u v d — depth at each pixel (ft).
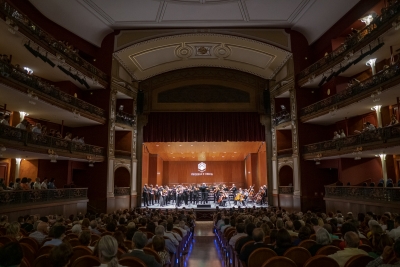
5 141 42.45
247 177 111.86
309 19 68.59
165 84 88.48
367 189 48.16
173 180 118.42
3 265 9.26
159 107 87.04
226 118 86.84
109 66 74.33
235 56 83.51
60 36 65.67
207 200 89.15
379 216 35.99
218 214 51.34
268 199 83.71
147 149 97.81
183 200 90.58
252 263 15.02
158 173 107.24
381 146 48.08
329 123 73.00
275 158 81.71
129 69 82.53
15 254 9.43
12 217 40.55
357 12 58.85
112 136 74.23
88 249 15.53
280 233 16.42
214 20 70.44
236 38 75.77
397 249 10.69
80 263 13.09
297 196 71.10
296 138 73.31
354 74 66.90
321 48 71.87
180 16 68.54
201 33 74.23
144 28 74.08
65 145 57.57
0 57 45.93
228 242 26.99
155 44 76.74
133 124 83.25
